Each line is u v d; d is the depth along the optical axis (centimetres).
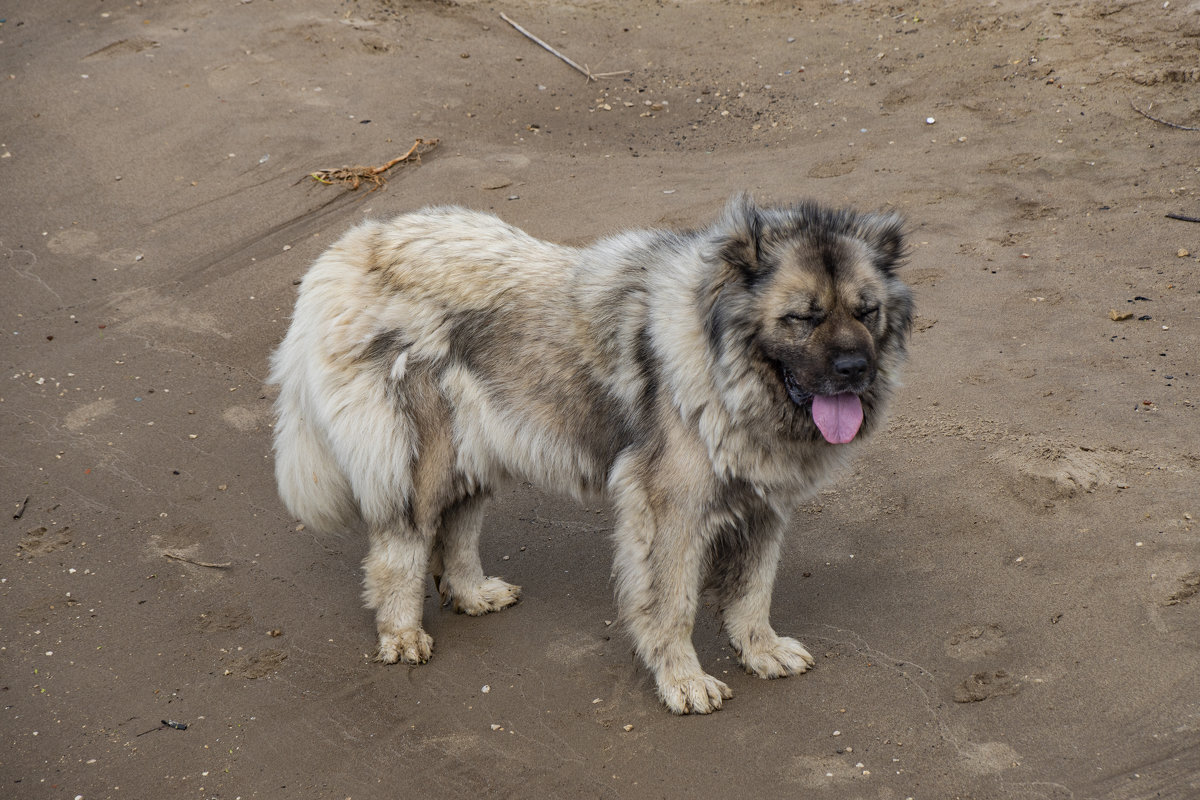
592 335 450
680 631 438
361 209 928
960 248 810
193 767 421
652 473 431
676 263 437
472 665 480
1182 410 593
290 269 848
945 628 468
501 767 414
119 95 1117
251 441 663
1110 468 552
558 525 591
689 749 416
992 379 653
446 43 1266
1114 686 420
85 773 418
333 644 497
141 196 955
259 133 1053
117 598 528
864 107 1080
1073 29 1141
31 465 634
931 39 1196
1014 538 517
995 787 380
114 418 683
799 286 390
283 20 1279
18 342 763
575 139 1070
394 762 420
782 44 1248
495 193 949
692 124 1093
